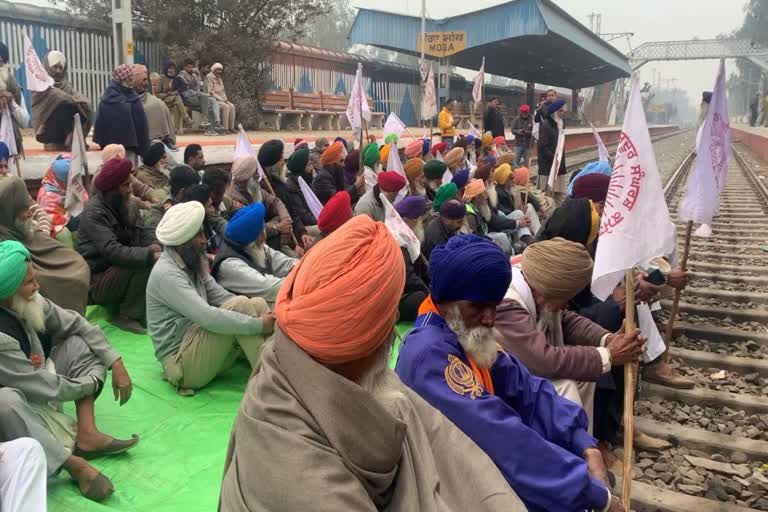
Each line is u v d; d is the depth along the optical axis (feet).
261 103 68.59
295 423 4.60
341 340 4.67
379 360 5.10
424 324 7.94
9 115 23.26
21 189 15.15
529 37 94.32
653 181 10.64
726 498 12.71
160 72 62.64
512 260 11.78
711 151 15.89
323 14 74.08
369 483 4.68
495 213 29.45
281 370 4.81
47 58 30.83
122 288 17.57
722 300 23.90
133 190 23.27
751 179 62.23
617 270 10.55
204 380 14.23
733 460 14.14
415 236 20.48
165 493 10.77
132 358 15.81
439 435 5.81
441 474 5.70
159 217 19.27
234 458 4.90
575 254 9.63
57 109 30.04
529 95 140.87
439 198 25.30
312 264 4.86
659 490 12.84
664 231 10.60
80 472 10.19
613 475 12.11
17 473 8.04
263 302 14.23
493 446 7.20
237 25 65.51
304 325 4.67
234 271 15.69
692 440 14.62
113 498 10.40
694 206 16.10
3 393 9.53
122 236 18.07
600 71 153.17
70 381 10.97
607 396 13.25
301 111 72.74
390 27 98.27
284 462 4.45
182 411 13.46
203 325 13.52
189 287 13.88
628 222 10.61
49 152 29.86
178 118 49.06
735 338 20.26
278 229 22.02
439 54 94.48
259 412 4.71
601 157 23.99
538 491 7.18
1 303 10.53
